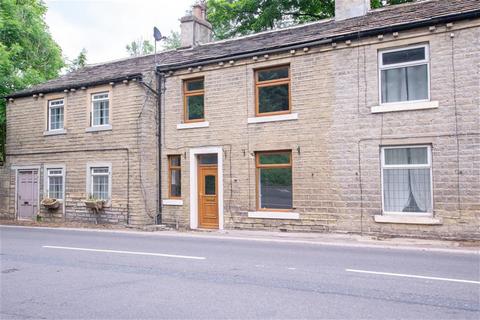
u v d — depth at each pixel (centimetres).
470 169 1235
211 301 631
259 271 838
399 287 705
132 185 1800
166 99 1823
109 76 1923
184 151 1756
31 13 2636
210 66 1703
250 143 1599
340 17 1653
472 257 1000
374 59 1392
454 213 1249
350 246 1193
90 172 1942
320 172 1459
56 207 2014
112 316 568
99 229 1730
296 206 1495
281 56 1552
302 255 1032
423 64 1334
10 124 2216
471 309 588
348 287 707
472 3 1300
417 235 1298
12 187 2180
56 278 791
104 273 829
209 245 1222
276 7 2622
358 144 1401
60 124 2070
